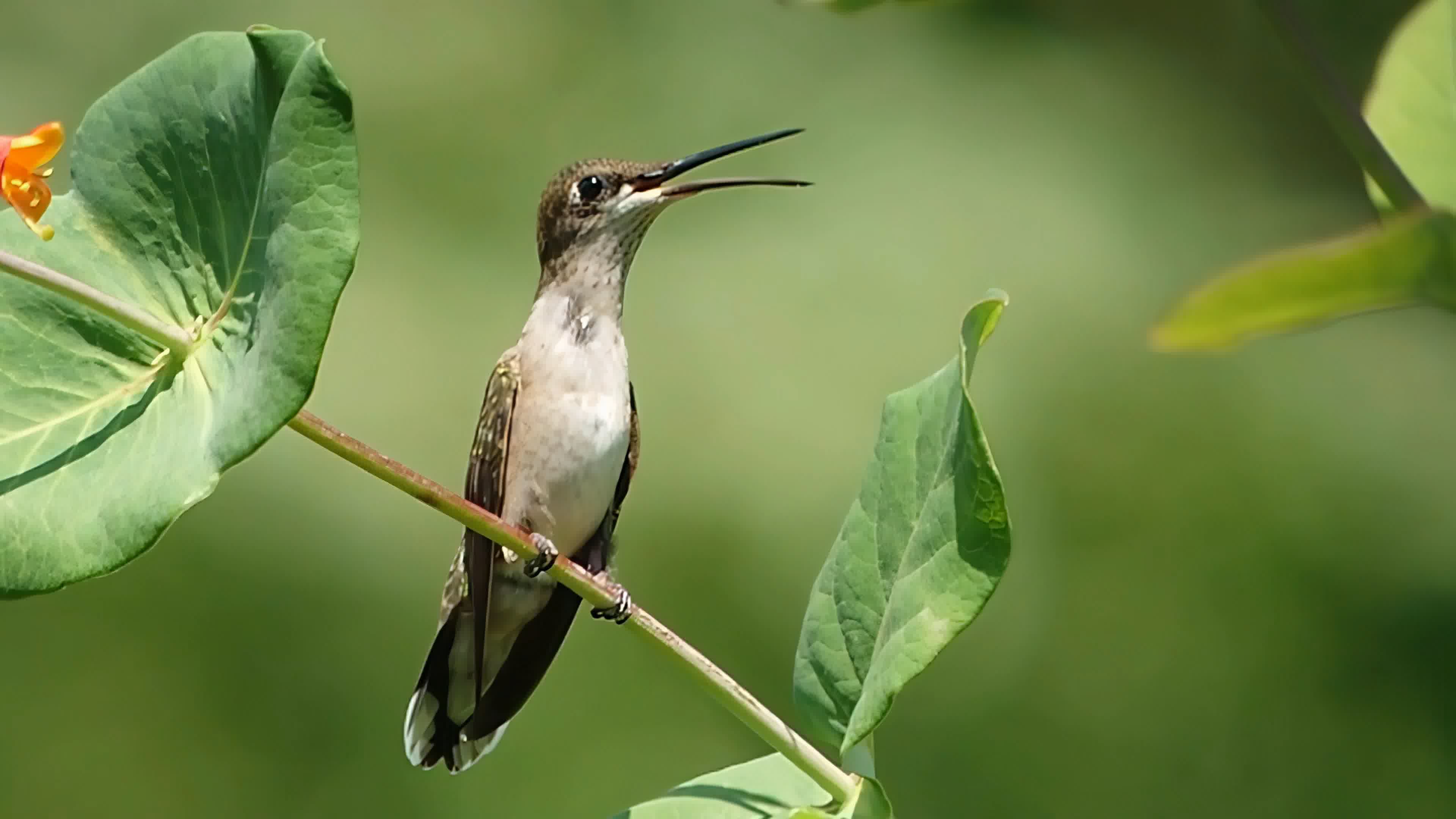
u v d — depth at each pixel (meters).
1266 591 12.92
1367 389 14.12
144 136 4.49
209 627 11.56
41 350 4.50
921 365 12.99
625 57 15.31
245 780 11.38
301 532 11.77
